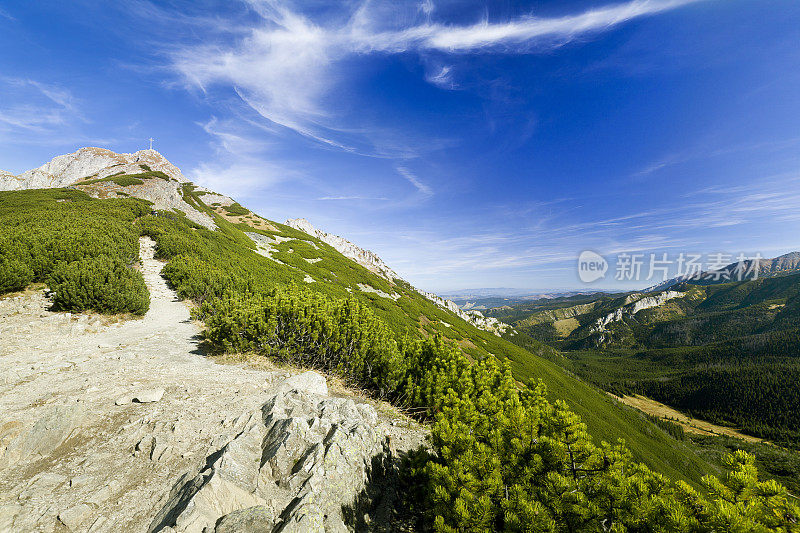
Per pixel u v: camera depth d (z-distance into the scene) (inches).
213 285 916.0
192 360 474.9
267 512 180.2
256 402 325.4
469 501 193.2
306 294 661.9
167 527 157.5
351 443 255.4
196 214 2089.1
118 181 2114.9
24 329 505.7
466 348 2095.2
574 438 210.1
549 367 3314.5
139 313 700.7
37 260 694.5
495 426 275.1
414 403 494.0
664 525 149.0
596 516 166.9
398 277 4315.9
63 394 302.8
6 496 180.2
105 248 837.2
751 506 139.5
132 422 261.1
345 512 211.9
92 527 168.2
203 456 231.5
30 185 4158.5
